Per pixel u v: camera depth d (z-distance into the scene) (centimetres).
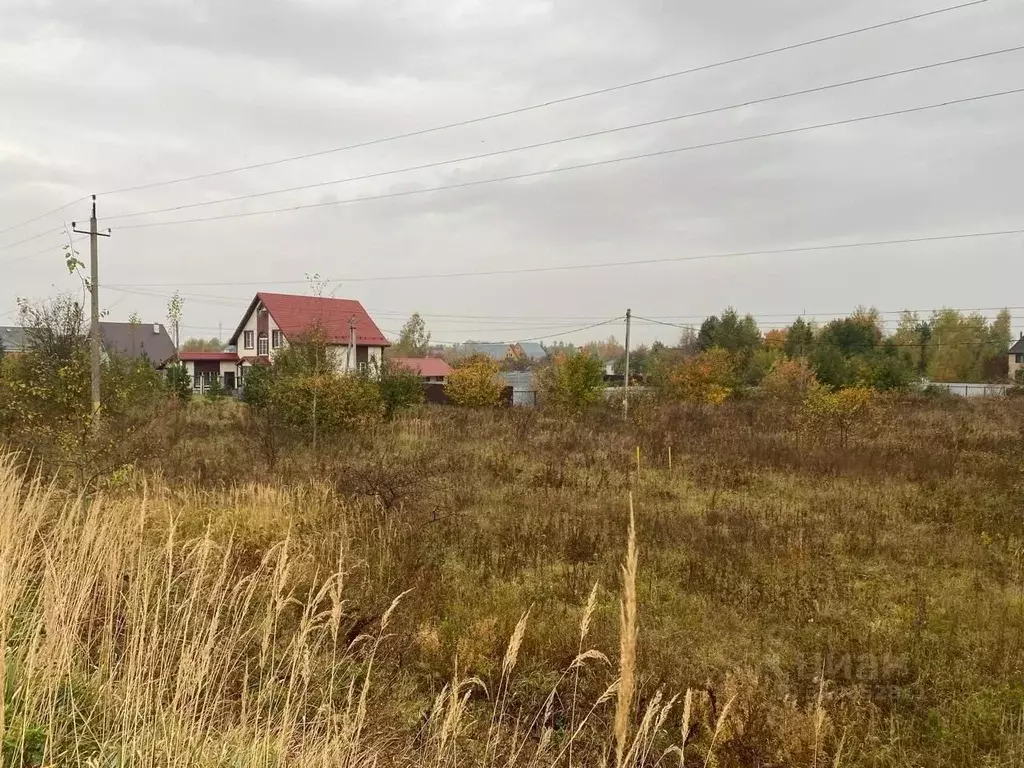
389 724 410
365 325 4328
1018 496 1049
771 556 782
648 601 652
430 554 748
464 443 1675
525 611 605
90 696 325
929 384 3550
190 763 284
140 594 438
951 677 504
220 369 4744
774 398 2838
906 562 770
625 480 1229
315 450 1464
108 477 741
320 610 556
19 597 381
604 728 435
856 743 420
